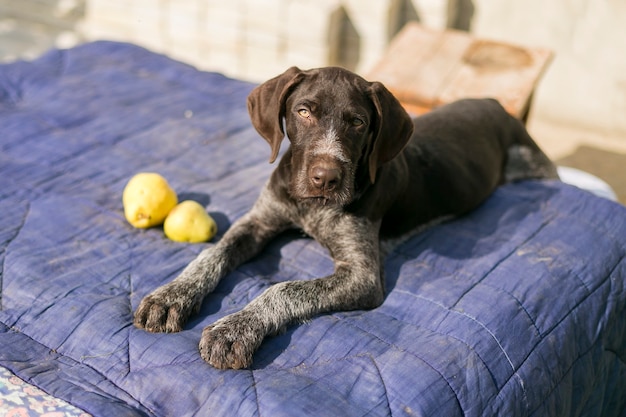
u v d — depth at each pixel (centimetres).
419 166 110
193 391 81
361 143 96
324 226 100
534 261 102
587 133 210
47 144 124
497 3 210
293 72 99
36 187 114
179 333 88
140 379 83
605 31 199
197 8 215
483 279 99
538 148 129
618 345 104
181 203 106
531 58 162
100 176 118
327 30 204
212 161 124
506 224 111
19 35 230
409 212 108
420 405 80
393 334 89
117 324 88
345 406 79
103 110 136
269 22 209
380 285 96
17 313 91
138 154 124
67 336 88
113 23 227
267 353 86
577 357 96
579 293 100
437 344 88
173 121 134
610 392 103
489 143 120
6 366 83
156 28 222
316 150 93
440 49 165
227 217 110
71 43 228
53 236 103
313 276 100
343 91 95
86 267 98
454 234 109
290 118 98
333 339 88
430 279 99
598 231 111
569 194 119
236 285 96
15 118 130
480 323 91
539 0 205
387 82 151
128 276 97
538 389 89
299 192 95
